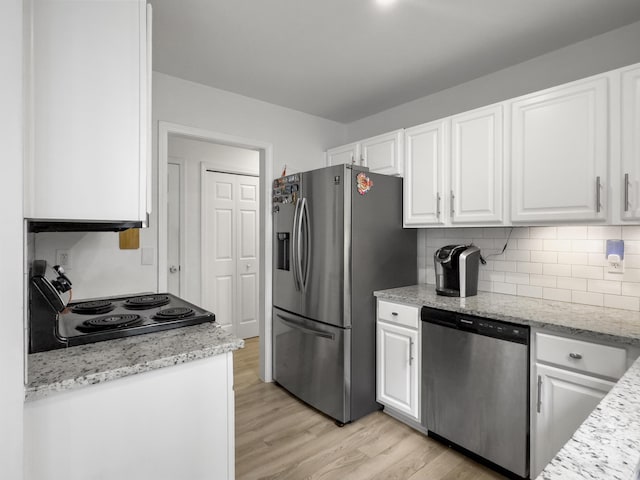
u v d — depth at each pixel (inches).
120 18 45.1
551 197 72.6
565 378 62.3
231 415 51.5
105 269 86.9
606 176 65.3
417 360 87.2
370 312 97.5
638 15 70.5
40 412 37.7
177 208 144.1
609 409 29.8
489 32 77.0
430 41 80.8
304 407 103.0
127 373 41.9
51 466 38.4
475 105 100.3
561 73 83.6
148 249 93.4
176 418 46.6
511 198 79.1
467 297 88.1
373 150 113.2
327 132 135.3
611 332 57.2
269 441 85.4
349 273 92.8
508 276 92.3
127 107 45.5
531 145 75.7
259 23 74.1
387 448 82.2
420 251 111.9
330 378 95.4
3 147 33.5
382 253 100.2
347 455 79.7
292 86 105.6
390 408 96.3
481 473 73.2
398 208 104.0
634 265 72.6
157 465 45.1
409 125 118.2
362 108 123.7
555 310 73.3
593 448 24.0
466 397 76.4
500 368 70.6
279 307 115.6
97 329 53.2
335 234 94.0
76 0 42.1
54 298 47.3
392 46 83.0
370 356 97.5
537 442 65.9
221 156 155.6
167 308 68.1
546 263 85.4
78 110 42.3
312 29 76.3
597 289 77.5
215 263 154.6
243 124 112.4
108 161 44.2
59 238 81.1
